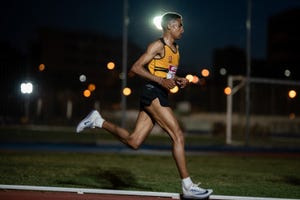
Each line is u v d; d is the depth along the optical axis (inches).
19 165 448.1
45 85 1891.0
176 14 252.5
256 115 1095.6
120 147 764.6
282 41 3009.4
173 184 346.3
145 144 873.5
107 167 452.1
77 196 272.4
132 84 1828.2
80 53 3440.0
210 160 569.6
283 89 1067.3
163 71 248.5
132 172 416.8
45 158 532.7
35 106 1369.3
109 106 1384.1
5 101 1358.3
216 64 2701.8
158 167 463.5
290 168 495.5
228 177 402.6
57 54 3356.3
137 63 243.0
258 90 1065.5
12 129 1282.0
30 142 835.4
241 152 746.2
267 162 561.3
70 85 2549.2
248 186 350.6
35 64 3196.4
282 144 975.6
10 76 2076.8
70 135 1127.0
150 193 276.4
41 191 285.1
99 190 281.4
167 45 248.5
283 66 2603.3
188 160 563.5
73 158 542.3
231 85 976.9
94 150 690.8
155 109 246.7
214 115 1317.7
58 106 1393.9
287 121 1098.7
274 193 319.6
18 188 287.1
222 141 1040.2
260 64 2338.8
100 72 3501.5
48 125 1369.3
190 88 1328.7
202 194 248.5
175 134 247.0
